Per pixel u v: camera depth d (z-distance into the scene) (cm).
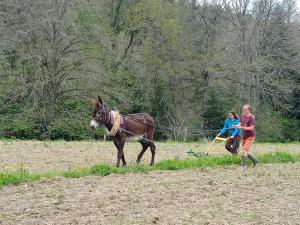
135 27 4400
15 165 1582
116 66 4059
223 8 4922
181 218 900
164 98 4550
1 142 2381
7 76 3619
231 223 877
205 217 915
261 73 4528
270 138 4772
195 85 4738
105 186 1172
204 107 4603
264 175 1417
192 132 4347
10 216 888
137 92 4369
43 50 3531
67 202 998
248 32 4559
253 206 1026
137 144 2566
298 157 1873
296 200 1095
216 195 1119
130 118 1580
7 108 3659
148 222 866
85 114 3706
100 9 3972
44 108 3562
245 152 1549
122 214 916
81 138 3712
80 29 3678
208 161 1616
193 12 5175
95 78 3662
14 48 3538
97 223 852
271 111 4881
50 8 3516
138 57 4381
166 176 1348
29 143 2370
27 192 1095
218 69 4575
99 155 1938
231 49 4553
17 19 3566
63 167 1571
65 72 3631
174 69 4631
